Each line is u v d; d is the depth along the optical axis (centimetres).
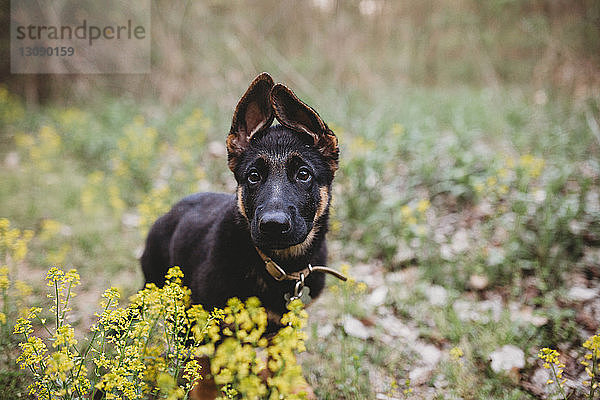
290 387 192
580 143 651
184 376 229
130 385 214
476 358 350
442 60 1358
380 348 360
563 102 854
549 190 462
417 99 1078
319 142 299
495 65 1271
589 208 484
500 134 771
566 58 937
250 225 275
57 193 638
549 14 994
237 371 212
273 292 286
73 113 933
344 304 398
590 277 422
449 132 807
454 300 413
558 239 449
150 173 679
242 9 1226
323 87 1067
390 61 1263
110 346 311
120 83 1203
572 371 329
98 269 476
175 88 1089
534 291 414
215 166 696
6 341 311
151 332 257
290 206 266
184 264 322
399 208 513
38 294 415
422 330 379
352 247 498
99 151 784
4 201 611
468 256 455
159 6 1150
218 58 1140
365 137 680
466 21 1271
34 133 937
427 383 333
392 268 469
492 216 492
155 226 360
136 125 802
